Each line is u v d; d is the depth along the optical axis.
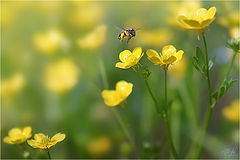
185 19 0.57
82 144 0.77
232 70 0.76
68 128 0.78
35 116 0.79
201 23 0.57
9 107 0.80
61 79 0.78
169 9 0.84
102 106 0.79
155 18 0.94
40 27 0.94
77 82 0.80
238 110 0.77
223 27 0.81
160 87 0.77
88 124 0.78
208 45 0.83
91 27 0.92
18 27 0.93
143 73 0.59
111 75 0.82
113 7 0.99
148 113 0.76
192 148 0.74
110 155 0.77
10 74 0.87
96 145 0.77
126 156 0.71
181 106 0.74
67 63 0.81
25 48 0.90
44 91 0.81
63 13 0.94
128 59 0.59
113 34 0.90
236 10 0.73
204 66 0.58
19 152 0.74
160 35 0.82
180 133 0.76
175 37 0.81
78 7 0.94
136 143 0.76
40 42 0.81
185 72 0.75
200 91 0.79
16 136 0.60
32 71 0.85
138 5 0.98
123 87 0.62
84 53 0.83
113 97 0.62
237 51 0.60
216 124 0.81
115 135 0.77
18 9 0.94
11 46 0.90
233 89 0.83
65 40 0.80
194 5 0.76
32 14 0.94
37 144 0.57
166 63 0.58
